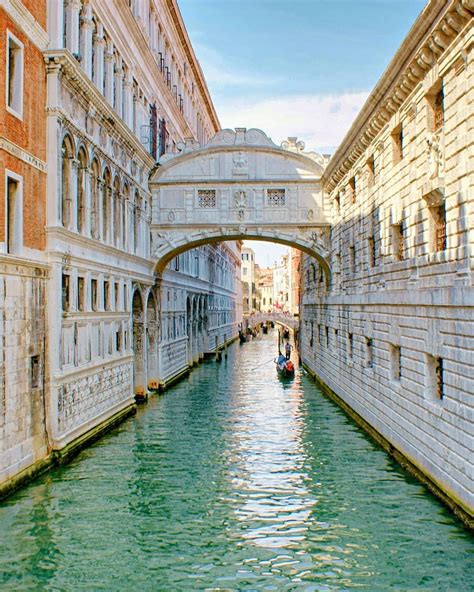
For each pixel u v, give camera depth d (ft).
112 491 45.27
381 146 60.29
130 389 75.05
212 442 61.31
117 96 70.74
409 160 50.55
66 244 51.21
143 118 84.79
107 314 64.13
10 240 43.27
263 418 74.33
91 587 31.07
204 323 159.02
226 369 134.21
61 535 37.24
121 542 36.42
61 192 50.26
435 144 43.50
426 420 45.27
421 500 43.01
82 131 54.90
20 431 43.50
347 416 75.72
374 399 62.18
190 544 36.29
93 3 59.47
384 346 57.93
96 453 56.03
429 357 45.42
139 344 85.66
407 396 50.16
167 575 32.40
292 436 64.18
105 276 65.00
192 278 131.44
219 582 31.73
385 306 57.36
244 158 88.79
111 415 66.64
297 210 89.04
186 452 57.11
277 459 54.85
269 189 88.99
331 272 89.20
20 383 43.37
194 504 42.98
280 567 33.35
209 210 88.53
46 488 45.34
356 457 55.21
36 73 46.44
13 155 42.37
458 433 38.78
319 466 52.39
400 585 31.14
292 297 306.35
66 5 53.57
